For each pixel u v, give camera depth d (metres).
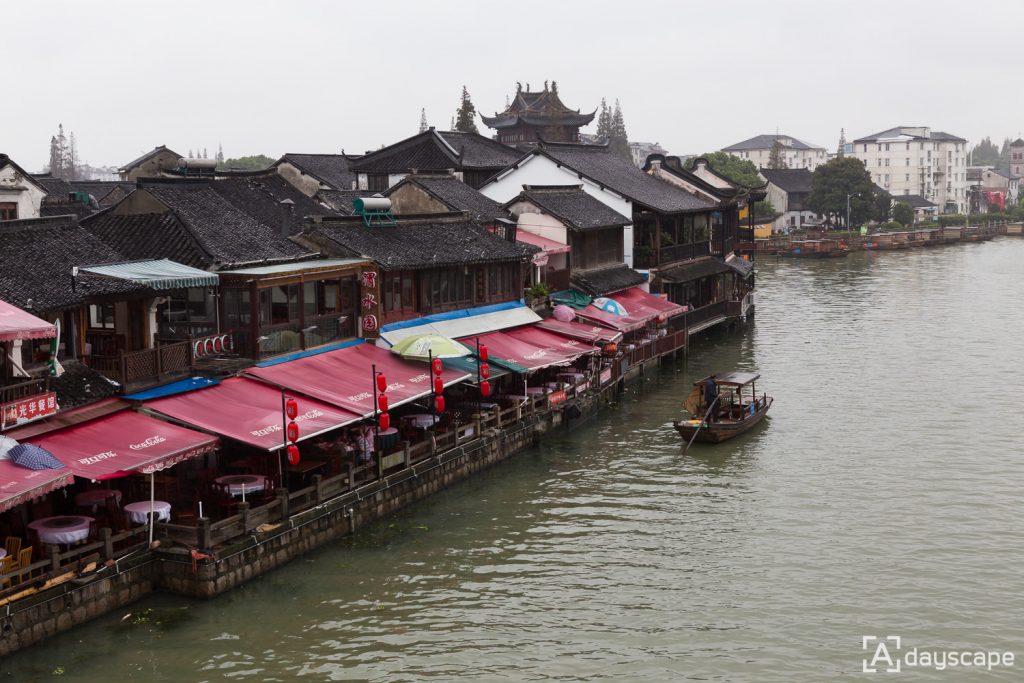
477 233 47.38
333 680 22.62
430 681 22.72
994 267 117.88
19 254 28.55
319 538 29.30
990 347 63.84
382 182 68.38
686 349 61.34
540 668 23.36
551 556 29.81
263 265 34.81
